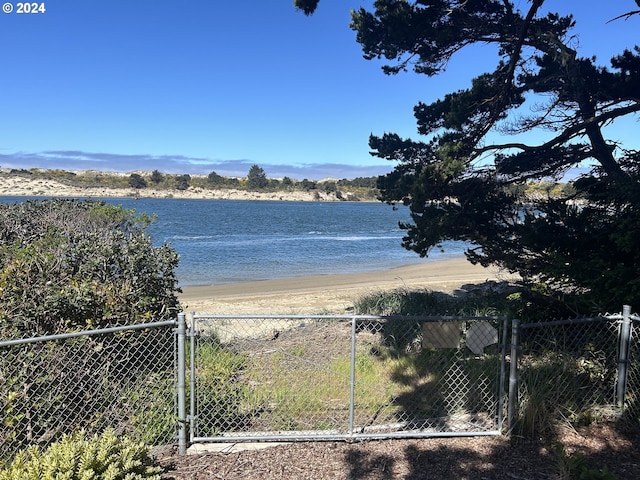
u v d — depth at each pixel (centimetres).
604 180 796
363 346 732
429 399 539
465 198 873
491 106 861
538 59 946
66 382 425
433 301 1004
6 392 393
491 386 514
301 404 517
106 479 310
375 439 443
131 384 457
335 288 1619
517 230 835
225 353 609
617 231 604
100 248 520
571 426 462
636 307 575
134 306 490
